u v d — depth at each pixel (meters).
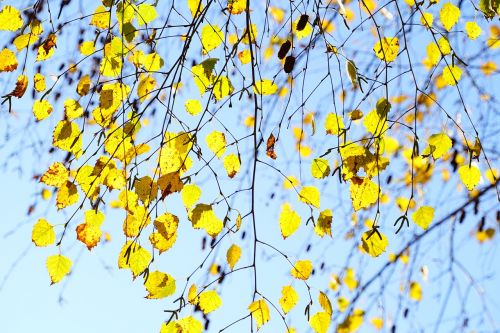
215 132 1.79
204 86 1.82
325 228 1.79
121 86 1.77
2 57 1.83
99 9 1.88
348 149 1.73
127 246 1.75
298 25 1.79
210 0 1.78
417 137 1.73
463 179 1.79
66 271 1.79
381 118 1.72
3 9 1.81
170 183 1.72
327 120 1.77
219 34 1.84
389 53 1.81
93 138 1.79
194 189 1.79
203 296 1.79
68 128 1.76
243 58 1.91
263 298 1.81
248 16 1.78
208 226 1.77
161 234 1.73
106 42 1.83
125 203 1.76
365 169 1.73
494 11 1.85
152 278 1.75
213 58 1.77
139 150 1.78
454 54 1.78
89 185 1.78
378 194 1.73
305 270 1.83
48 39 1.83
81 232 1.77
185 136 1.76
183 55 1.77
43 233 1.78
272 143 1.82
